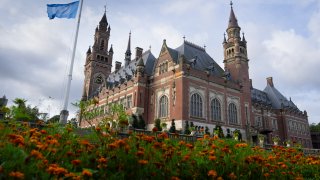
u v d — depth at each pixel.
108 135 7.63
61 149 6.26
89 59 96.31
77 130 10.95
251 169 7.63
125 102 59.75
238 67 62.78
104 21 100.75
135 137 7.42
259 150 10.09
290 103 100.12
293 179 8.42
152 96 55.00
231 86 57.81
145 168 5.95
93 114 12.16
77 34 26.42
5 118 8.90
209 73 53.72
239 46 64.81
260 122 82.88
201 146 8.96
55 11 27.72
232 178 6.64
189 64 51.09
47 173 4.62
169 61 53.31
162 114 51.31
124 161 5.97
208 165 7.05
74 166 5.40
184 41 60.53
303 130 96.75
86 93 89.81
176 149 7.43
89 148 6.48
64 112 23.14
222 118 53.12
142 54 72.25
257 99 89.38
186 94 47.91
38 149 5.72
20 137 5.43
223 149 7.64
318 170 9.86
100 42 97.69
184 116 46.00
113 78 79.94
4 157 4.71
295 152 10.87
